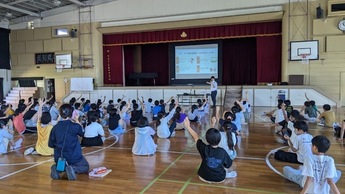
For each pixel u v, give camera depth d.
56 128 3.23
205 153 3.05
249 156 4.05
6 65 14.63
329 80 10.65
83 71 13.87
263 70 11.91
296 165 3.60
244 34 11.98
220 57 13.69
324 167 2.25
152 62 16.11
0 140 4.39
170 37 13.03
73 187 2.98
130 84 15.45
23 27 14.75
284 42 11.10
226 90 11.48
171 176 3.28
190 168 3.57
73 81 13.45
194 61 14.08
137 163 3.81
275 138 5.23
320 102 10.31
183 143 4.99
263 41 11.83
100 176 3.26
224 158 3.04
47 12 14.27
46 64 14.48
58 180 3.20
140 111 7.04
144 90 12.50
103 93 13.15
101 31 13.55
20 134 6.07
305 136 3.50
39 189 2.94
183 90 11.98
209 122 7.28
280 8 11.11
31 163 3.89
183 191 2.83
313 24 10.66
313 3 10.68
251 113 8.99
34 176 3.35
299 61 10.92
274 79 11.77
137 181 3.13
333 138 5.16
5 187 3.01
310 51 10.66
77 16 13.85
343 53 10.40
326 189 2.25
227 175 3.18
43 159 4.09
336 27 10.41
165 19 12.62
